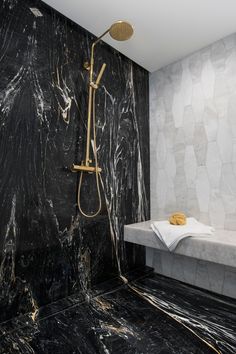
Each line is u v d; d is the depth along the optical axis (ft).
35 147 4.75
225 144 5.83
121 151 6.68
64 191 5.24
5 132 4.32
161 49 6.47
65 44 5.36
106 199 6.20
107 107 6.29
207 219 6.11
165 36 5.91
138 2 4.83
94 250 5.85
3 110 4.30
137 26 5.54
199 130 6.37
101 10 5.07
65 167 5.27
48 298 4.88
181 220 5.64
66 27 5.39
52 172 5.03
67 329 4.18
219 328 4.32
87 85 5.81
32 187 4.68
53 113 5.08
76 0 4.78
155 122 7.50
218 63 6.04
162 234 5.31
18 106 4.51
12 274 4.33
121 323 4.41
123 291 5.80
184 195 6.65
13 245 4.36
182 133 6.76
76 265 5.43
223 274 5.60
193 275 6.17
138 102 7.32
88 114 5.52
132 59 6.99
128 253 6.80
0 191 4.22
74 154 5.47
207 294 5.72
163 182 7.22
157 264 7.07
